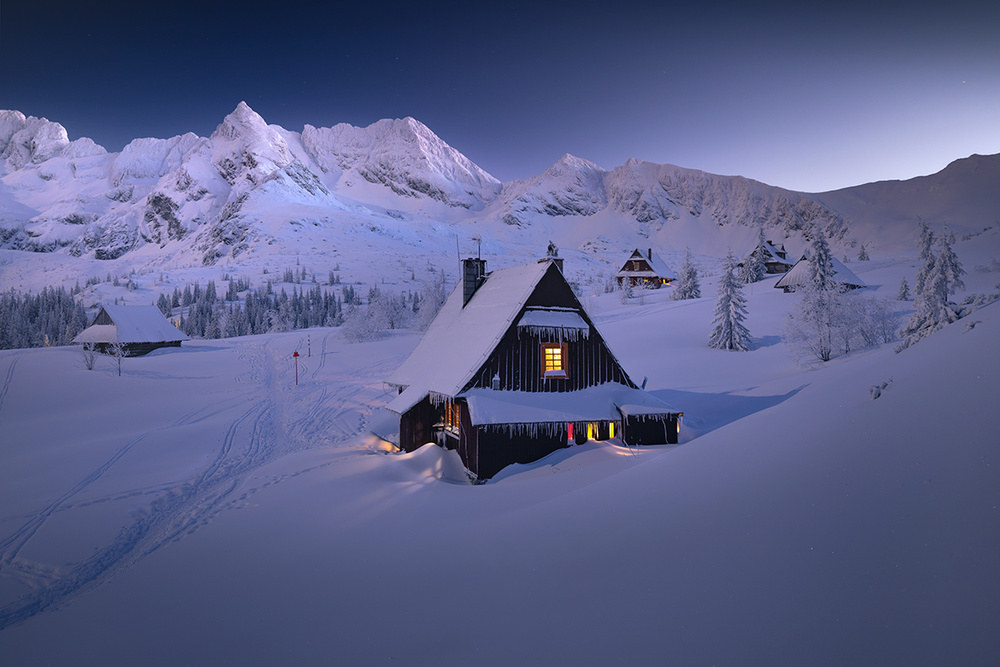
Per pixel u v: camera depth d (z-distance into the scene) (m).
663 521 7.44
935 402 6.19
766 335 51.28
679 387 35.81
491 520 11.22
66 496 18.69
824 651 3.95
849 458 6.22
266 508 15.57
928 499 4.75
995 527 4.02
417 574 9.01
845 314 37.69
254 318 136.50
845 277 65.94
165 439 26.66
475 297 24.38
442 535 10.97
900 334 20.89
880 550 4.55
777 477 6.88
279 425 30.33
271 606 8.87
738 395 29.78
